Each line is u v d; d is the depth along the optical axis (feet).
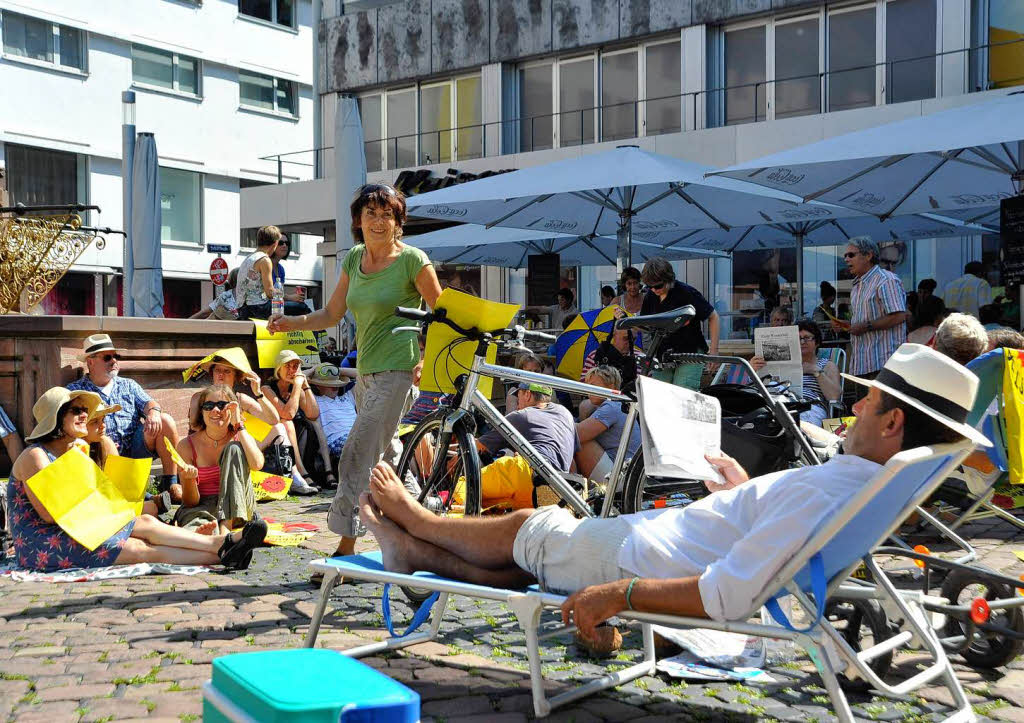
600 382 22.61
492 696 11.23
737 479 11.78
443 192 38.06
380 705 4.99
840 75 61.52
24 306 33.76
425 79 77.66
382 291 16.79
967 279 47.11
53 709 10.93
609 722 10.47
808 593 9.84
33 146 100.73
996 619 12.00
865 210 36.27
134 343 30.73
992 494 16.66
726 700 11.14
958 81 57.57
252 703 5.08
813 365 28.40
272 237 34.78
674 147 62.44
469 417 15.96
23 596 16.19
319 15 81.76
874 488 8.78
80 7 103.60
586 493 20.25
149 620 14.65
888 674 11.93
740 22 64.85
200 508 21.66
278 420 28.81
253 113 119.44
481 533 11.67
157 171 44.70
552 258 51.52
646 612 9.68
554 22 70.90
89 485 18.07
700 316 27.73
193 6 112.98
